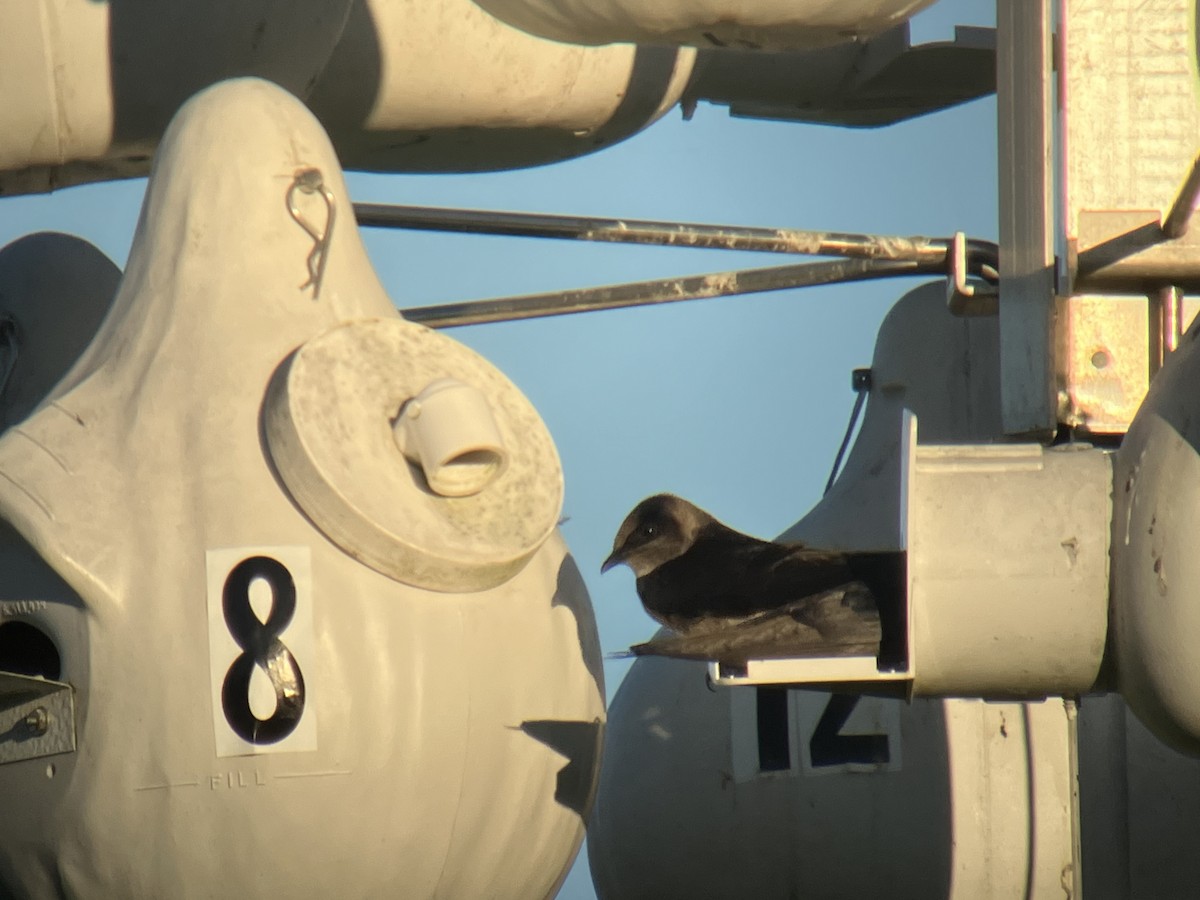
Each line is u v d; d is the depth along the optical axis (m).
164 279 11.38
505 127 16.36
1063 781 14.63
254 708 10.48
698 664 16.05
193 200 11.50
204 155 11.61
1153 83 12.49
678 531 12.23
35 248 13.80
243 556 10.57
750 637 10.98
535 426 11.35
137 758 10.50
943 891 14.59
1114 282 12.53
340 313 11.45
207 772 10.48
